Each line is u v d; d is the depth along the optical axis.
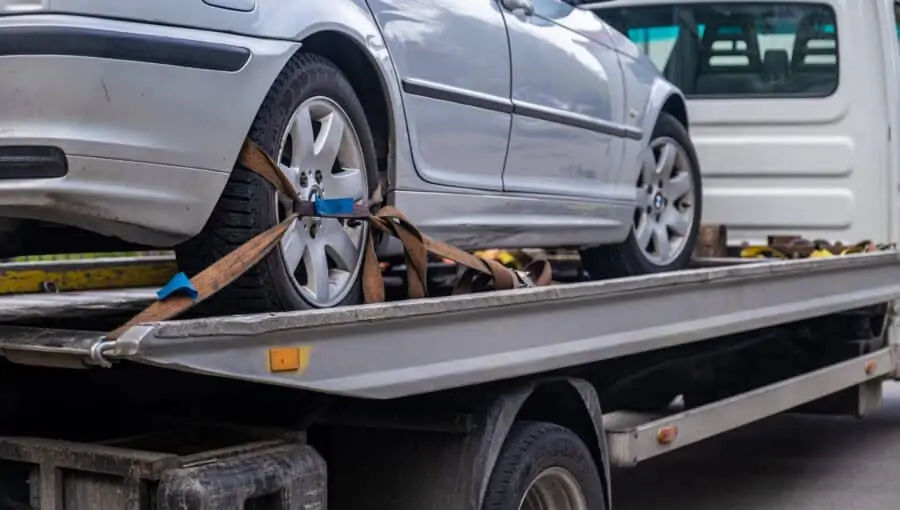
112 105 2.95
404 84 4.04
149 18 3.04
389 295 5.11
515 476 3.48
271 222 3.39
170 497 2.53
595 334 3.91
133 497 2.59
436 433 3.38
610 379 4.46
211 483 2.56
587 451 3.89
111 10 2.96
